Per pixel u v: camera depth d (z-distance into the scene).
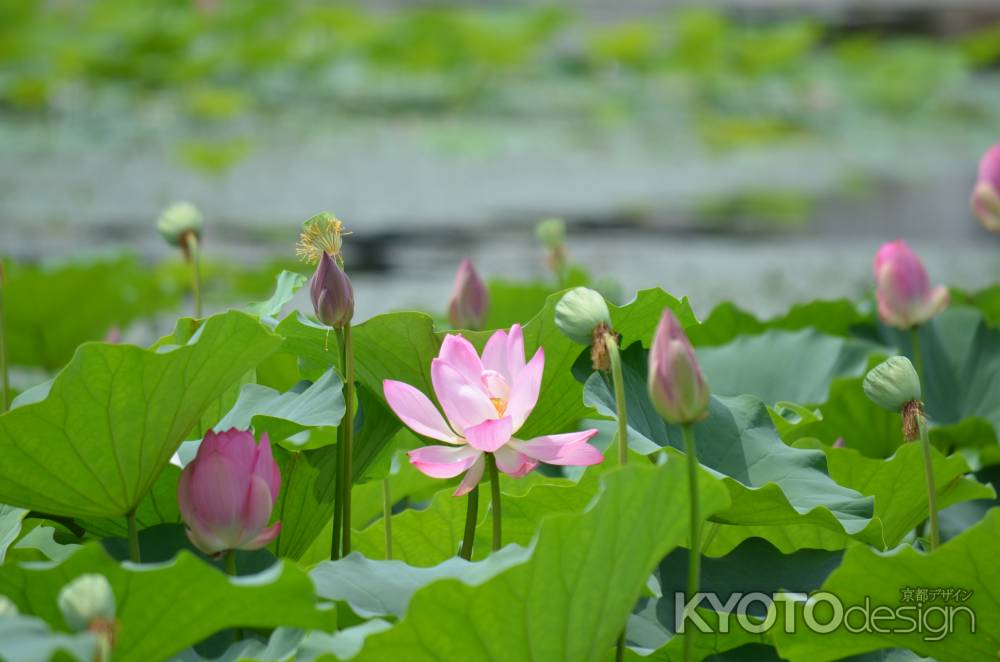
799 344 5.52
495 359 4.59
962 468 4.93
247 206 17.53
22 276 7.64
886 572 4.46
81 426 4.51
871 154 23.28
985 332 5.56
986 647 4.50
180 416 4.57
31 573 4.33
